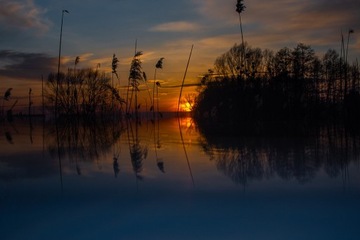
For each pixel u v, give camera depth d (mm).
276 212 8000
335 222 7312
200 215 7926
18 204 9141
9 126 51594
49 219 7941
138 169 13438
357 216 7617
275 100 48781
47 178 12227
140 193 9922
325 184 10359
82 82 69562
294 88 50531
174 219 7719
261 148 18172
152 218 7828
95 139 26406
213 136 25734
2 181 11906
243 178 11359
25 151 19812
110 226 7438
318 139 22125
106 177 12156
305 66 51219
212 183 10820
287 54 51500
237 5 44469
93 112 69812
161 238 6734
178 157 16031
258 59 51906
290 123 39844
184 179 11469
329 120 45844
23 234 7129
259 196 9297
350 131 28016
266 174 11859
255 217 7707
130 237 6832
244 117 47188
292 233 6809
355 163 13391
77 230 7266
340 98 49688
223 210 8227
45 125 52312
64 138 27750
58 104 68750
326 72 51094
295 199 8961
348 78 50031
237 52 53594
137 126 44344
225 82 54250
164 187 10508
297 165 13258
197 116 62250
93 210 8500
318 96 50906
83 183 11336
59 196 9828
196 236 6777
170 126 41750
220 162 14367
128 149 19578
